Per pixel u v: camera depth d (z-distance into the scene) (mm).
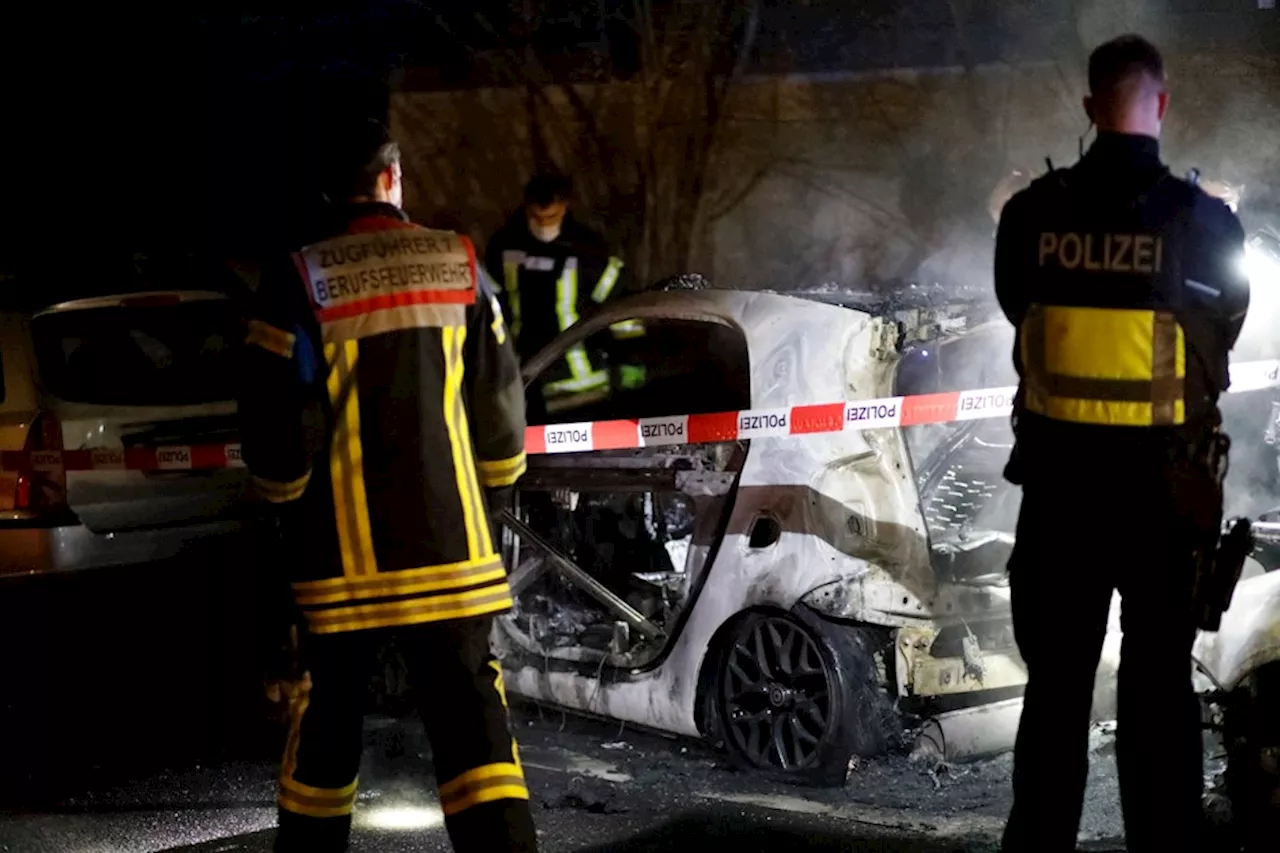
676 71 12211
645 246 12344
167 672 6773
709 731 5340
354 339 3490
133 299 6941
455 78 12570
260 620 7348
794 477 5145
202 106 13484
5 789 5391
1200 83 11492
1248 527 3547
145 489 6859
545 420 6129
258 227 13297
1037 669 3627
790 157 12133
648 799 4988
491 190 12562
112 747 5855
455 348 3568
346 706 3594
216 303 7184
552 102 12414
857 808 4824
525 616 5891
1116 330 3469
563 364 6082
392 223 3584
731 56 12148
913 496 5062
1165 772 3514
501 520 5707
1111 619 5082
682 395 5836
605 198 12406
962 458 5773
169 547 6957
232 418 7176
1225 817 4297
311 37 13008
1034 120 11703
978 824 4594
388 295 3510
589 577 5566
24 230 13344
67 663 6875
